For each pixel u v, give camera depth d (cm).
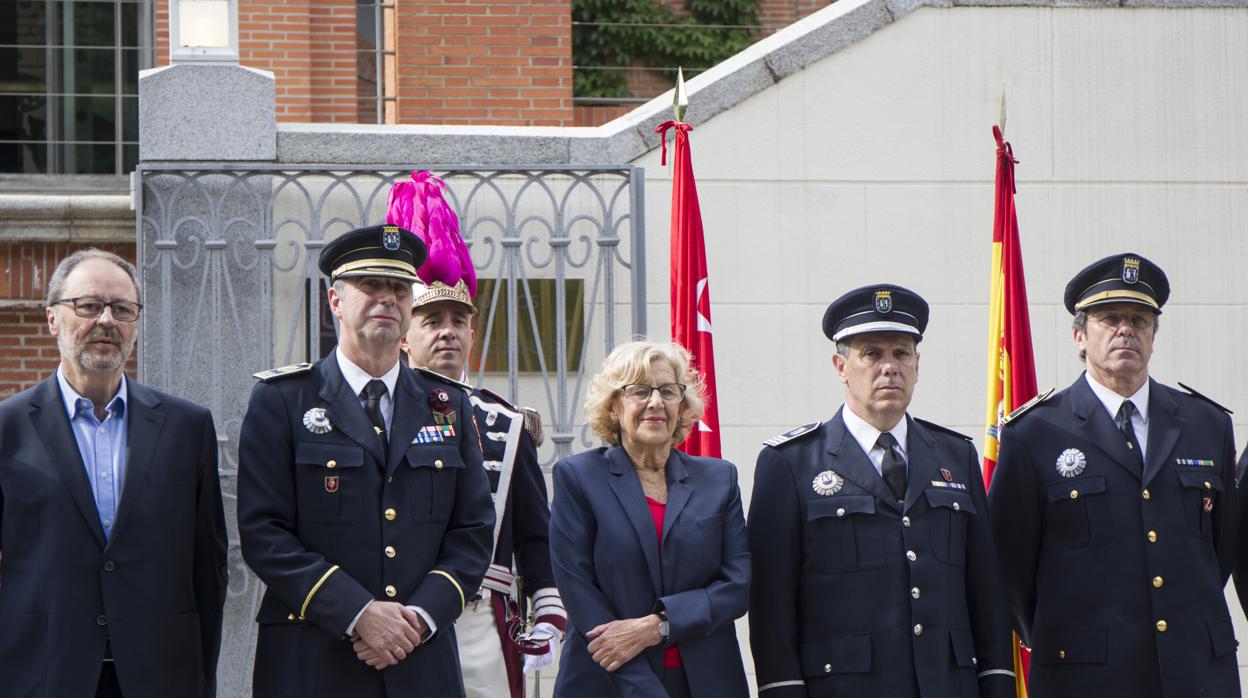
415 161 717
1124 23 745
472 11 982
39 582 418
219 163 703
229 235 700
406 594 432
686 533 447
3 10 971
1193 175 745
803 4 1186
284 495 434
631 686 427
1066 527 492
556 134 727
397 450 441
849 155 729
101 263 443
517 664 510
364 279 449
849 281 723
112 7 984
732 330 714
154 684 424
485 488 462
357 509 434
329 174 704
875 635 447
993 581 466
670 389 459
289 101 976
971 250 731
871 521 457
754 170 723
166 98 702
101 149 977
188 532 443
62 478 426
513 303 707
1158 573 479
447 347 533
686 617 430
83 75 979
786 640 455
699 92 722
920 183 731
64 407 438
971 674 452
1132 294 496
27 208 811
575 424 711
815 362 719
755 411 712
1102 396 503
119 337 439
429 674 428
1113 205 740
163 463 441
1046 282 732
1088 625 482
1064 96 741
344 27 995
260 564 423
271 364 696
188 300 698
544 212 718
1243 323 741
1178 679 471
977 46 738
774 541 463
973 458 482
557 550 453
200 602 456
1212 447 499
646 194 724
